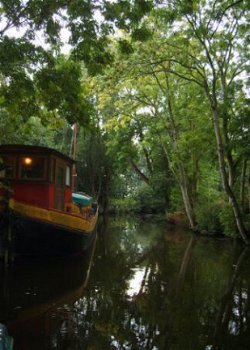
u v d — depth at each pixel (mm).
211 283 11320
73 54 9016
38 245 13141
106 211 45219
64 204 15961
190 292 10164
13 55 8047
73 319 7602
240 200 24609
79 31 8742
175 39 19422
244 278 12156
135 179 63406
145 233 25531
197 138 24266
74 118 9594
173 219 34188
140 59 19266
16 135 23109
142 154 41188
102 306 8562
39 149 13844
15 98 9250
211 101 19609
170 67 24703
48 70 8750
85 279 11055
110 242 20203
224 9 18078
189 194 30703
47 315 7754
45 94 9242
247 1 16844
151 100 27734
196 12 18266
